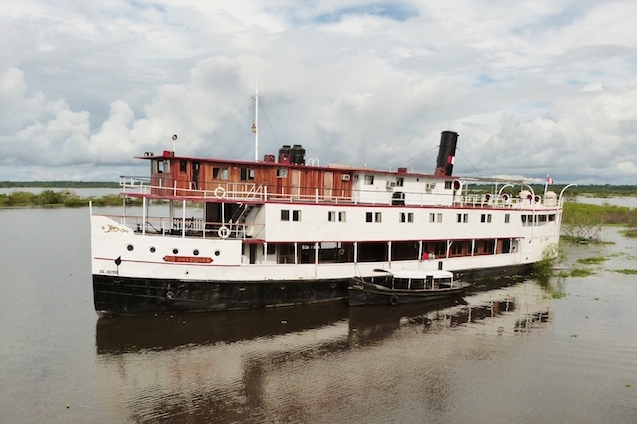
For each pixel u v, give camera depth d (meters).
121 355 23.02
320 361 22.88
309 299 31.34
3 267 46.53
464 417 17.72
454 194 41.28
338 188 35.25
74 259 51.31
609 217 103.44
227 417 17.36
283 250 31.66
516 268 42.25
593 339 26.20
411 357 23.52
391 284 34.38
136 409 17.80
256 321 28.28
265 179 32.00
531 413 18.08
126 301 27.20
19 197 140.50
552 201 48.34
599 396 19.52
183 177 29.72
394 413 17.94
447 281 36.50
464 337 26.48
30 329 26.86
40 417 17.06
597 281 41.19
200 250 27.91
